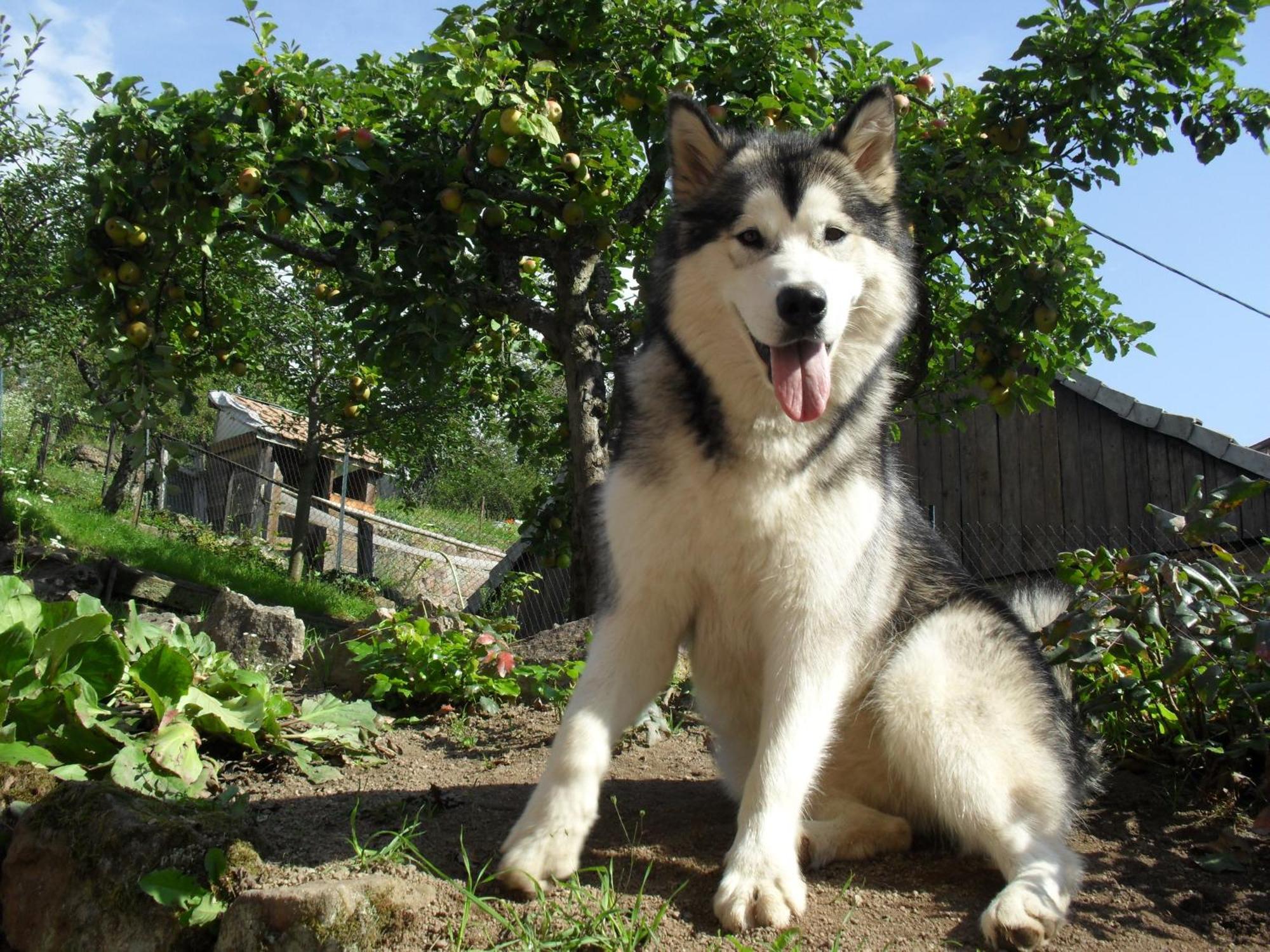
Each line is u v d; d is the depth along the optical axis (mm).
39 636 1467
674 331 1293
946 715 1249
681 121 1384
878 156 1417
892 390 1419
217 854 1107
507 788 1468
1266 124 2455
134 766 1336
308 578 6523
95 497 7602
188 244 2604
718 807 1424
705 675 1331
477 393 3811
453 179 2592
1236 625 1385
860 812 1302
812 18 2637
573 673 1954
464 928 1024
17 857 1174
